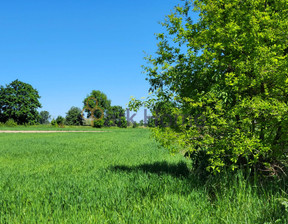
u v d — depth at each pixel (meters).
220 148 5.52
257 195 4.61
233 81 5.44
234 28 5.28
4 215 4.02
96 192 5.05
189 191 5.10
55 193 5.18
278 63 5.08
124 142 18.64
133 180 6.03
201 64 5.73
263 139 5.75
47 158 10.82
